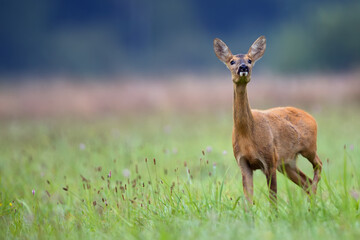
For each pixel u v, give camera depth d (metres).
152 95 67.75
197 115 56.22
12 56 144.38
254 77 84.00
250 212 17.59
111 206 19.58
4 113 65.25
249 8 170.88
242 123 19.88
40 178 26.03
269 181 20.02
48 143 36.16
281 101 60.53
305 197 19.14
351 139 33.97
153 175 25.25
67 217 20.73
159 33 159.00
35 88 83.12
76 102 67.06
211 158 28.91
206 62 148.00
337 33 113.19
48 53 144.25
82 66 139.50
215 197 18.83
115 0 164.12
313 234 15.12
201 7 170.62
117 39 158.00
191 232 16.09
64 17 163.75
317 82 69.31
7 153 34.56
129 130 45.53
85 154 30.23
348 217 16.23
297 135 21.73
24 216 20.16
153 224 18.05
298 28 124.00
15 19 145.38
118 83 86.56
